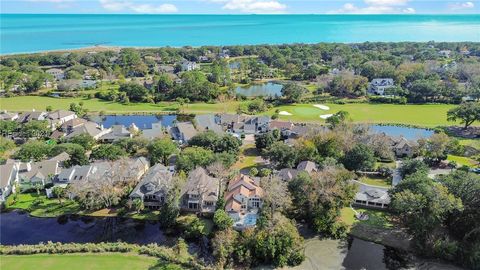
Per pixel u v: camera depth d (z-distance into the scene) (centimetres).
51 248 5891
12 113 13362
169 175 7800
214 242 5978
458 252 5744
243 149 10519
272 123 11856
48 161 8569
